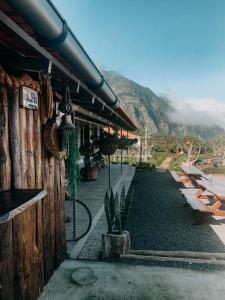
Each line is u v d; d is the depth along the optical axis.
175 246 5.66
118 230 5.00
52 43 2.51
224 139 40.12
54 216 4.21
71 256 4.72
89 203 8.45
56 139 3.98
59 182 4.45
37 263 3.56
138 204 9.22
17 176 3.13
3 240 2.75
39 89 3.72
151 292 3.75
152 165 20.86
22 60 3.28
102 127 22.22
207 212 6.97
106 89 5.08
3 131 2.93
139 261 4.69
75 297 3.60
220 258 4.99
